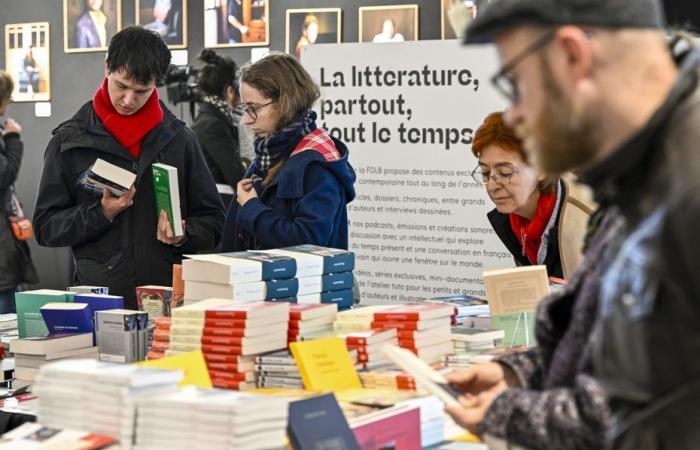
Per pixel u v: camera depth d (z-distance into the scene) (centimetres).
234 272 304
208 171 446
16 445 211
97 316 331
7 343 366
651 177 151
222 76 594
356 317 297
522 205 353
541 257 361
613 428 157
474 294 496
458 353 302
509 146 347
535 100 155
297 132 395
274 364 275
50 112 848
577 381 170
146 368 223
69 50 834
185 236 428
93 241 431
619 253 156
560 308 190
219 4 759
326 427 227
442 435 264
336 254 341
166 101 793
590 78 151
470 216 493
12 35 861
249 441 204
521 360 222
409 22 683
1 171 680
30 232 697
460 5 499
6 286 683
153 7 788
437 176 499
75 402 217
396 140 507
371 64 509
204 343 278
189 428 205
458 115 492
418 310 294
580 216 351
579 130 152
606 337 156
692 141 148
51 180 429
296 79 397
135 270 427
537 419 171
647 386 150
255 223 386
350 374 279
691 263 144
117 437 211
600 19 150
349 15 709
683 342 147
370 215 517
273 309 280
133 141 427
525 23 153
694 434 148
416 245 507
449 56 491
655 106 151
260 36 744
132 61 411
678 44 179
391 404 254
